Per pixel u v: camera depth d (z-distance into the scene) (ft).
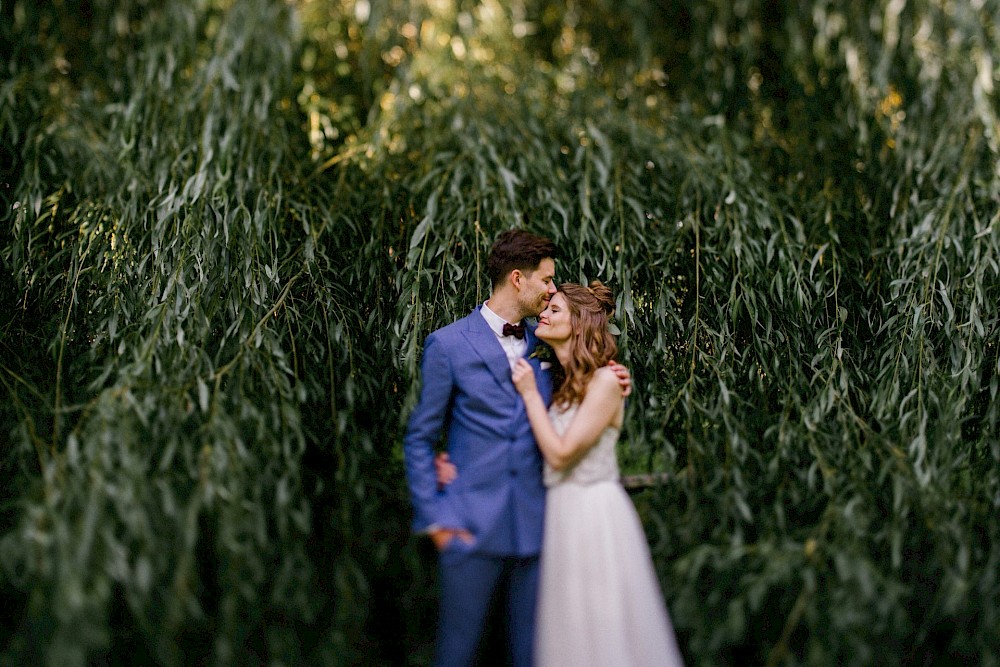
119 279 6.73
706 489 6.16
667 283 7.09
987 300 6.89
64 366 6.57
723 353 6.72
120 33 9.18
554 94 9.14
